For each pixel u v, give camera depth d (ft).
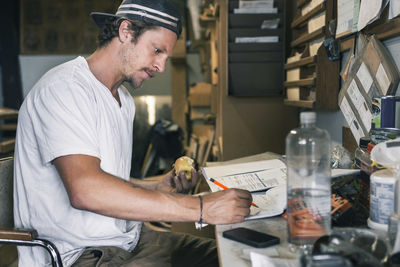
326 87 5.47
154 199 3.14
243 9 7.49
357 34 4.75
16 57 15.60
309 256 1.90
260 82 7.61
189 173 4.63
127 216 3.15
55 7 15.48
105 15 4.07
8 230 3.42
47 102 3.48
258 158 5.78
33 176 3.76
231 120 7.88
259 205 3.47
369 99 4.33
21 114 3.78
